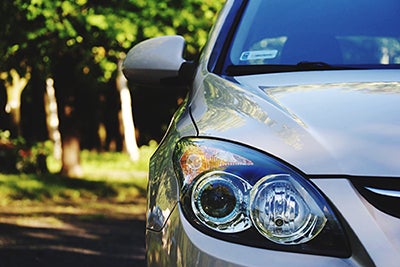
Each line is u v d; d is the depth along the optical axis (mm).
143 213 15844
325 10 4078
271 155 2920
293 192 2840
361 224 2748
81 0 17297
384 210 2758
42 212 15211
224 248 2834
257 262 2791
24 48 18000
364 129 2920
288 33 3957
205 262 2832
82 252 9234
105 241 10508
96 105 43875
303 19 4035
